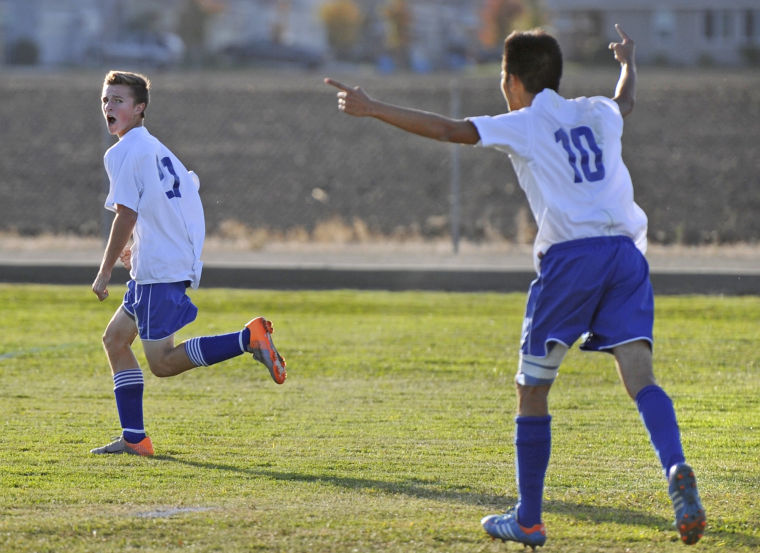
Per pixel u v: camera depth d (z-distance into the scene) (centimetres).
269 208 6950
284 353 3061
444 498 1681
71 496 1677
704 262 4431
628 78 1666
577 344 3234
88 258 4628
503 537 1444
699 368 2852
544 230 1437
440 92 10206
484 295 4094
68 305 3862
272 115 9769
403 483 1775
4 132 9225
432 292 4178
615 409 2392
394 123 1405
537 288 1436
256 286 4297
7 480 1773
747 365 2888
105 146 6094
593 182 1428
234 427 2216
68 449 2005
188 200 1958
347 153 8419
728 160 7662
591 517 1576
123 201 1889
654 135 8425
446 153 8050
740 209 6394
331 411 2373
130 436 1973
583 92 9619
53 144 8869
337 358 2991
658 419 1362
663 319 3575
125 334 1973
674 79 11869
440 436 2136
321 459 1942
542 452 1426
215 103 10206
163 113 9875
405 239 5438
